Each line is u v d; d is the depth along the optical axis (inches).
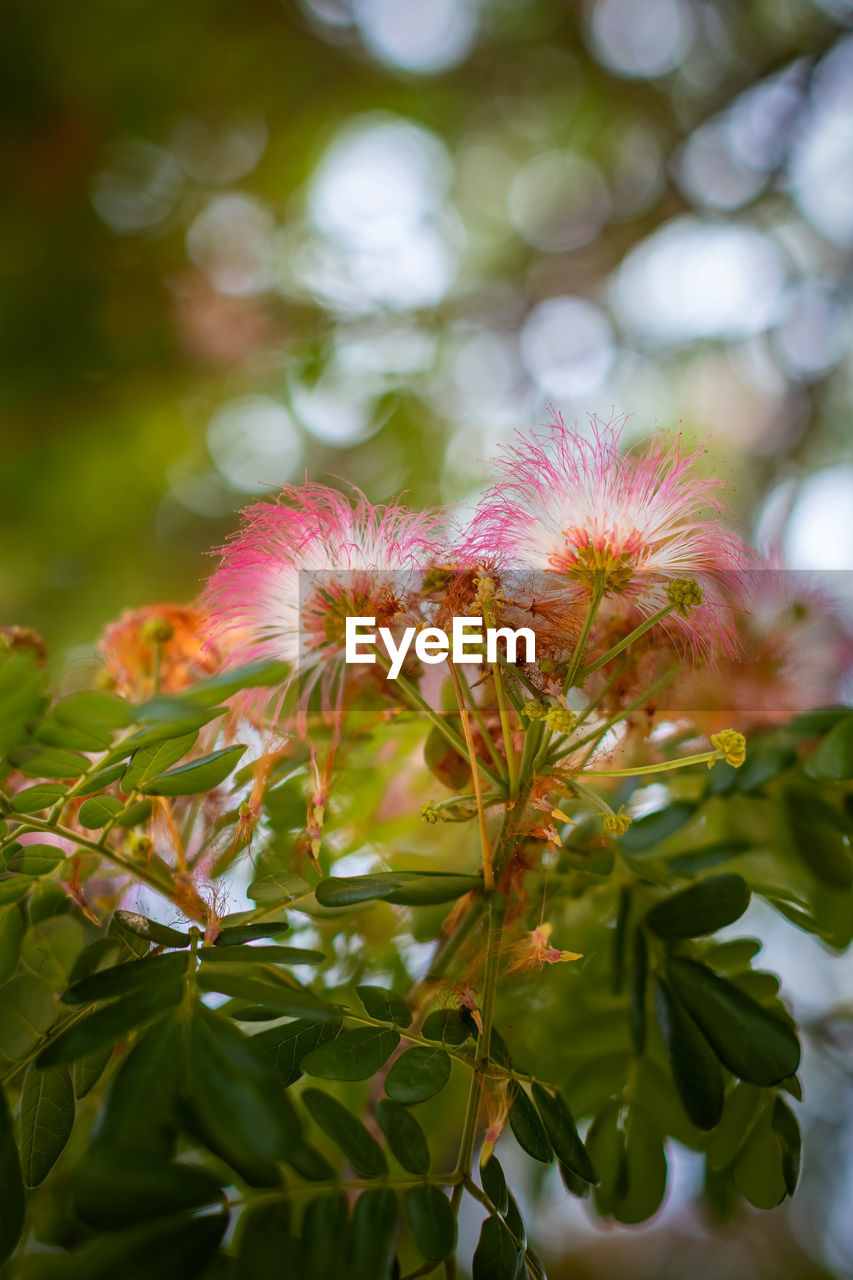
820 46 47.7
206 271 46.4
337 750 16.1
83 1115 15.5
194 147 48.6
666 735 17.1
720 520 15.5
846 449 44.2
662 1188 15.6
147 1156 11.8
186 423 45.6
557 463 15.1
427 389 42.8
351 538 15.5
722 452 41.3
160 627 16.1
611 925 16.7
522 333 49.6
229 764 14.0
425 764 16.6
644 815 16.6
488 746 14.8
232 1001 15.4
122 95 45.6
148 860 15.2
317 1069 13.4
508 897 14.5
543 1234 29.8
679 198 51.4
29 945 14.9
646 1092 15.8
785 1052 13.9
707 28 53.9
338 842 16.9
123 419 44.6
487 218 57.3
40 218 44.8
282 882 14.1
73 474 44.2
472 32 54.6
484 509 15.0
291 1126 11.8
